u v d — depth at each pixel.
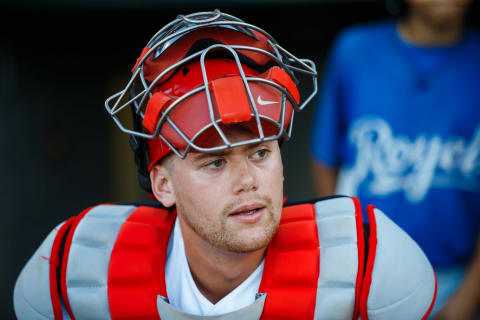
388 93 7.14
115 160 12.84
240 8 10.64
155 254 4.36
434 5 6.77
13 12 10.64
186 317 4.04
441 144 6.90
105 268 4.29
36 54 11.84
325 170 7.93
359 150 7.31
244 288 4.20
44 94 12.07
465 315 6.79
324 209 4.40
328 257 4.02
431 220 6.88
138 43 11.83
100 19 11.20
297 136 12.47
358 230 4.09
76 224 4.54
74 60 12.14
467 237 6.91
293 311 3.95
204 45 3.95
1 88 11.48
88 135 12.62
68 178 12.46
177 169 3.89
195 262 4.23
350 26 11.09
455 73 6.95
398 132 7.05
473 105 6.89
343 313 3.90
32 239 12.04
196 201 3.79
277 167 3.85
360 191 7.26
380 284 3.84
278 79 3.76
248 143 3.48
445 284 6.90
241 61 4.09
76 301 4.22
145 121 3.79
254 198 3.72
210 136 3.62
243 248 3.74
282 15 10.98
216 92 3.45
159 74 3.96
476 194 6.88
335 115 7.82
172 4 10.25
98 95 12.48
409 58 7.10
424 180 6.91
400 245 4.04
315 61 11.74
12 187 11.77
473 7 8.92
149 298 4.17
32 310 4.32
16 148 11.74
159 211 4.68
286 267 4.07
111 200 12.88
